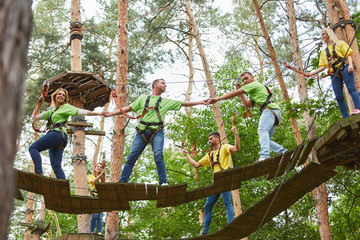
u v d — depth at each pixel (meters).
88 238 8.12
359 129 5.71
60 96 6.59
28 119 17.66
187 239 7.00
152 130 6.31
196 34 14.62
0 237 0.78
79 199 6.45
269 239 14.67
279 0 11.57
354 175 14.12
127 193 6.27
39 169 6.23
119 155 9.25
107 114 6.46
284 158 6.25
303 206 15.47
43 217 16.38
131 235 18.98
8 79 0.83
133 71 18.77
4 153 0.80
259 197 14.97
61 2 23.00
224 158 6.93
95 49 18.67
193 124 15.99
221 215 14.69
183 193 6.39
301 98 10.62
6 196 0.79
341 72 6.30
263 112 6.50
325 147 6.21
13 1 0.87
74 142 10.62
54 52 18.97
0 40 0.84
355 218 14.72
